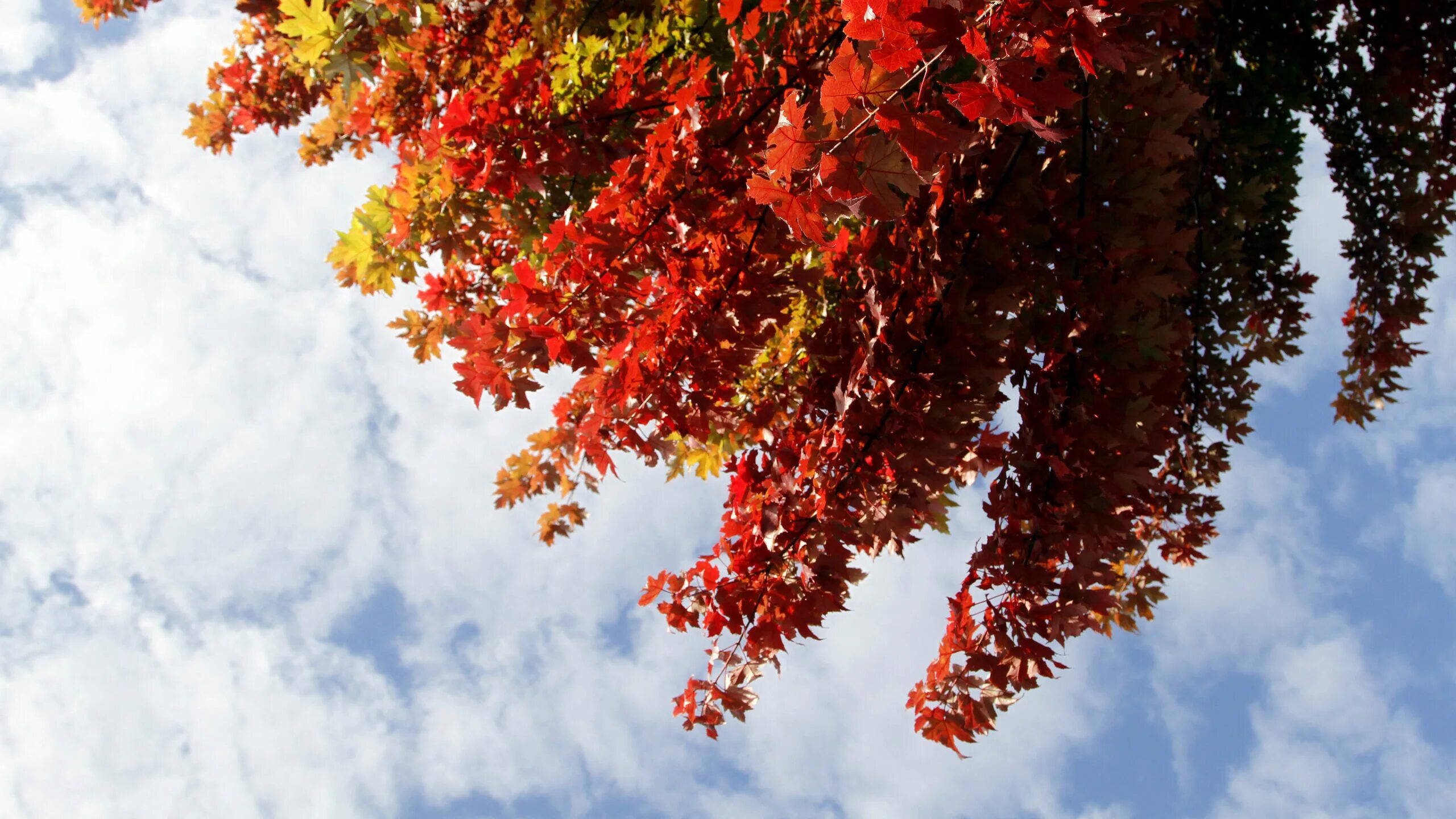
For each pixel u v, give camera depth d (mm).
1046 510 2227
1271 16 3154
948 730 2303
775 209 1682
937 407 2199
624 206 2242
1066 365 2234
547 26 2662
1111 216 2188
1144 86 2150
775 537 2246
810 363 2393
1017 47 1664
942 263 2189
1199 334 3061
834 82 1583
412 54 2707
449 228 2871
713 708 2281
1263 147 3168
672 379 2281
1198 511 3129
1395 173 3363
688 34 2693
